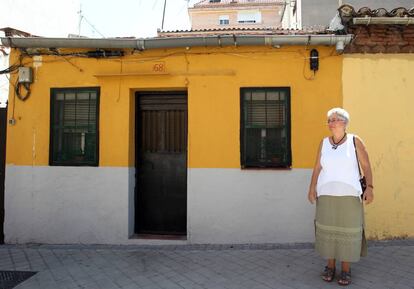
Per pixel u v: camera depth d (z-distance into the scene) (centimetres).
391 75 611
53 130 657
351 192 439
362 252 453
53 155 657
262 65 618
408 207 603
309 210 606
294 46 611
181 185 670
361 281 451
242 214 613
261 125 621
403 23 581
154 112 675
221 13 4038
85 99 652
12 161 662
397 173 605
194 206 620
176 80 628
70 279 481
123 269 512
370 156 606
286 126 617
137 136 670
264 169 612
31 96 661
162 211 673
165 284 458
